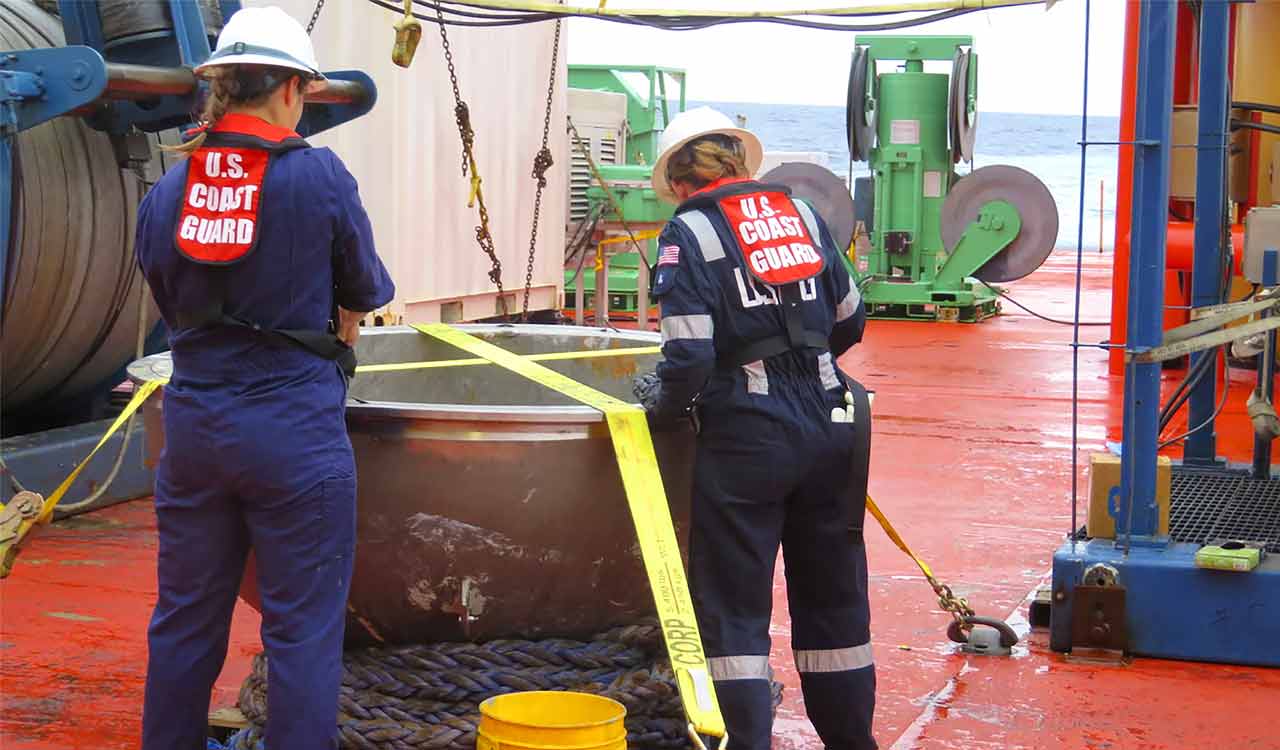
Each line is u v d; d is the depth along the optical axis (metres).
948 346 14.84
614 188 13.47
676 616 3.30
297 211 3.17
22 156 6.45
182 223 3.17
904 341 15.23
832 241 3.68
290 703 3.20
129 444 7.39
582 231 13.52
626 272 16.48
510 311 12.18
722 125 3.63
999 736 4.35
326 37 9.07
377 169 9.65
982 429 9.99
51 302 6.83
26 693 4.62
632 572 3.79
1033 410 10.85
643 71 17.72
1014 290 22.00
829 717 3.68
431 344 4.93
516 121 11.91
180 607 3.28
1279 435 5.96
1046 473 8.52
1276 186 7.96
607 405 3.81
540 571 3.68
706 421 3.51
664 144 3.63
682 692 3.16
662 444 3.72
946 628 5.46
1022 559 6.52
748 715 3.45
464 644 3.85
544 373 4.24
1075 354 5.34
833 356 3.78
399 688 3.75
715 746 3.63
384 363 4.84
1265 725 4.46
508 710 3.46
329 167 3.24
